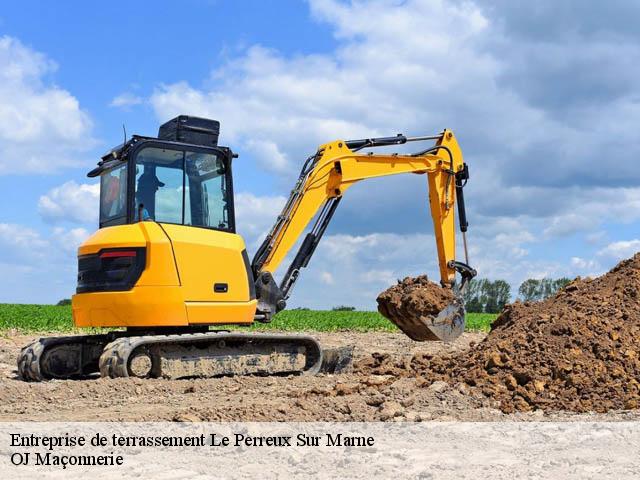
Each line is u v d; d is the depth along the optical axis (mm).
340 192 13883
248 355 12664
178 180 12180
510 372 9805
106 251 11852
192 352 12133
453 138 15039
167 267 11633
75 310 12375
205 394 10352
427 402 9031
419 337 13484
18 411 9156
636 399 9039
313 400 8992
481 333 26469
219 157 12625
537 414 8742
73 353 12898
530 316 11734
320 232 13836
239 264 12406
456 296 14156
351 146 14141
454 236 14977
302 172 13680
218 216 12484
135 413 8703
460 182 15039
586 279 12734
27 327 23906
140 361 11523
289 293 13500
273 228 13320
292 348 13336
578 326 10406
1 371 13953
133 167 11812
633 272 12148
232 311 12203
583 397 9250
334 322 29703
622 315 10875
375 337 23547
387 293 13359
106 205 12750
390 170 14328
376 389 9602
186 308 11719
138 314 11531
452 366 10914
